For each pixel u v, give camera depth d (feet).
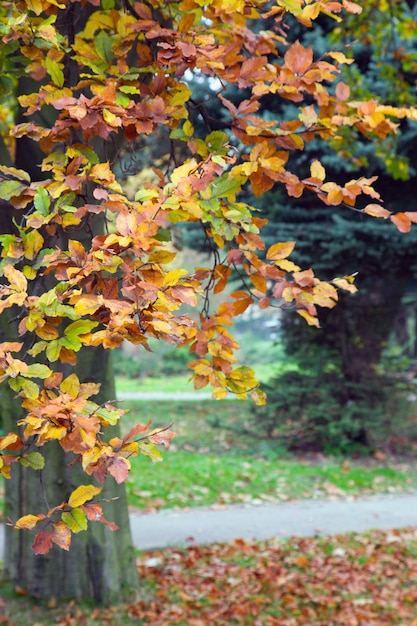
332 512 29.04
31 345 7.09
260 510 28.94
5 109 18.33
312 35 27.04
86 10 11.04
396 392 40.88
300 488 32.81
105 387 16.70
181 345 7.98
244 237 7.99
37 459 5.99
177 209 6.37
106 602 17.35
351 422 38.58
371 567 21.50
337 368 40.40
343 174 31.55
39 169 13.79
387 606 18.81
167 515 27.53
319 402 39.65
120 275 8.09
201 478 32.58
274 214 32.71
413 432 42.60
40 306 5.71
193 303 5.88
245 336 110.32
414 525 27.12
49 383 6.10
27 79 13.29
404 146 28.55
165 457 36.83
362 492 32.94
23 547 17.37
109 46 7.58
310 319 8.22
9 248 6.20
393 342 46.96
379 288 40.22
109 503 17.52
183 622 16.92
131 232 5.78
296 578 20.59
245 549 23.20
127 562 18.17
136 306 5.60
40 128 7.02
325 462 38.45
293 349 40.96
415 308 65.00
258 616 17.79
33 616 16.43
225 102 8.34
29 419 5.53
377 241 32.27
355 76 18.06
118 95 7.02
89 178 6.50
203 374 8.01
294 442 40.63
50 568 17.21
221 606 18.28
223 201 7.79
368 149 28.04
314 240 32.12
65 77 8.27
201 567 21.33
